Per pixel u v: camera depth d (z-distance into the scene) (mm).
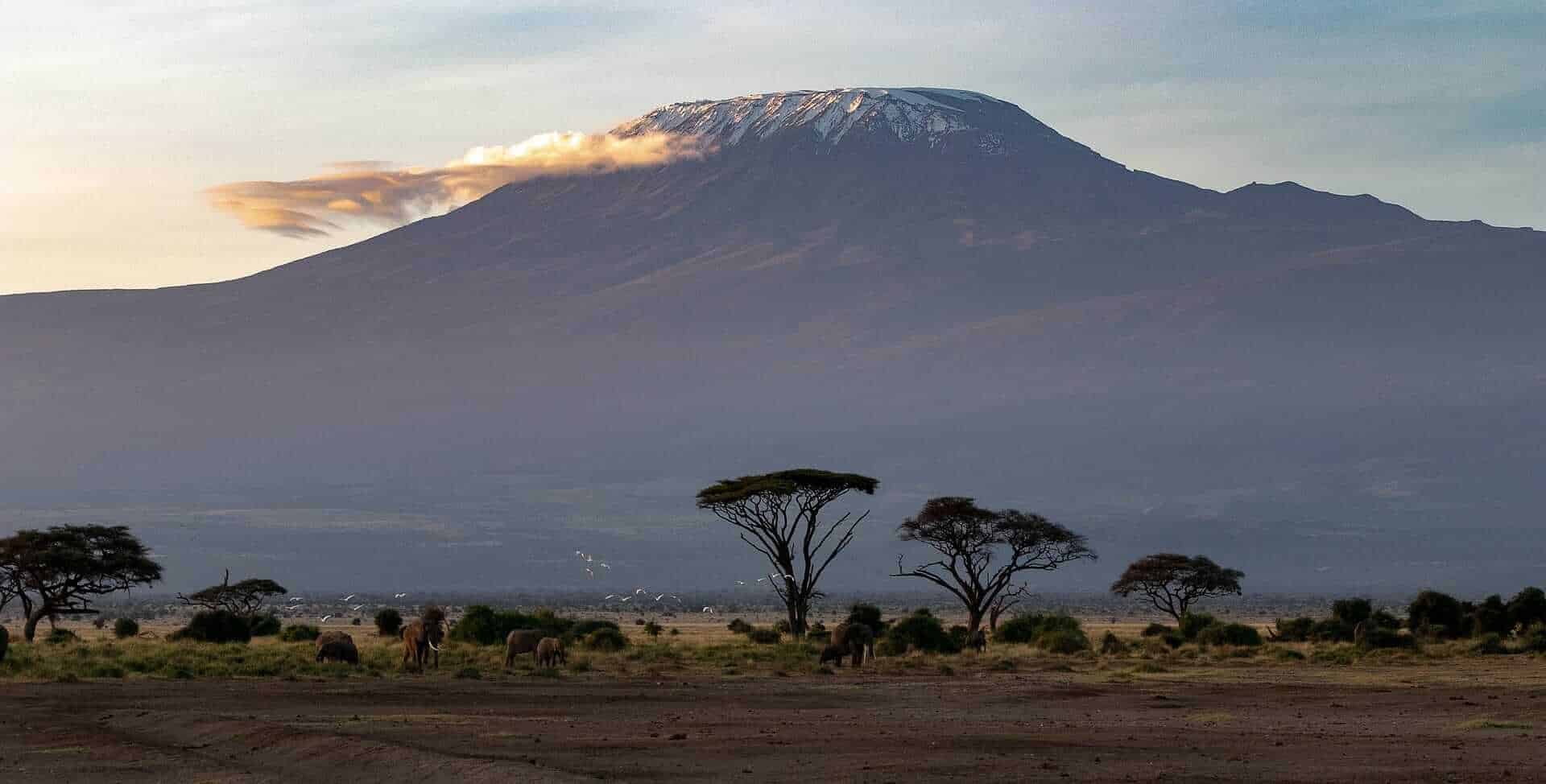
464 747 34125
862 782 28625
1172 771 30094
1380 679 62406
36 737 36406
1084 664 76312
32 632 99750
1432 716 44250
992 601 107312
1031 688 55969
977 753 33156
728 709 46219
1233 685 58281
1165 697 51688
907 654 81750
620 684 57312
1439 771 30328
